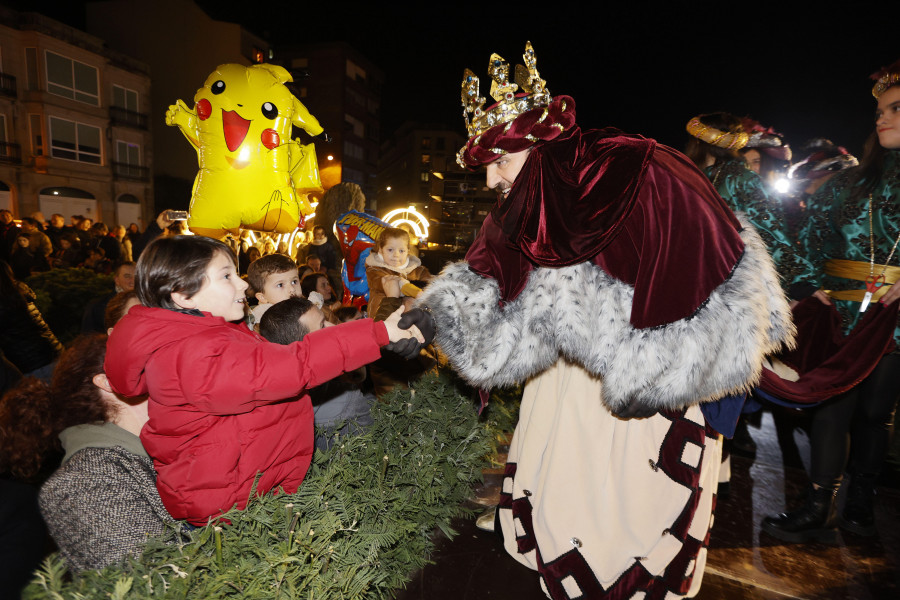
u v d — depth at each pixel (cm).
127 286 408
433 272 1045
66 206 2552
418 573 227
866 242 249
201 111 411
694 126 286
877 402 252
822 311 256
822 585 223
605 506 194
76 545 162
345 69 5138
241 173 413
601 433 196
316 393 275
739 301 164
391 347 182
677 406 167
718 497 296
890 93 231
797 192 299
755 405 270
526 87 177
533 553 216
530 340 185
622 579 191
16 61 2345
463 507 276
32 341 359
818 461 254
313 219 794
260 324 248
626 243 172
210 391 152
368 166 5872
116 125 2688
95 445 171
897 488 317
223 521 170
